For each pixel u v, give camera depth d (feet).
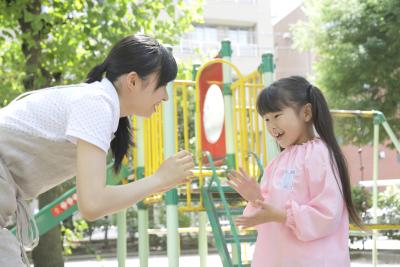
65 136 5.86
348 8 44.55
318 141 8.08
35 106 5.99
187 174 6.10
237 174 8.14
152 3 23.86
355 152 63.00
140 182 5.86
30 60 22.44
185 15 24.97
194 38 63.21
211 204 13.39
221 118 15.81
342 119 44.45
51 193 23.27
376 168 19.33
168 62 6.26
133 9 23.30
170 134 14.37
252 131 15.69
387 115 43.62
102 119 5.69
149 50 6.11
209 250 45.93
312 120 8.30
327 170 7.59
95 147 5.61
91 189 5.48
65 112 5.87
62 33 22.53
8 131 5.91
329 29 45.70
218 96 16.08
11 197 5.92
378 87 44.06
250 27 66.23
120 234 18.83
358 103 43.86
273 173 8.46
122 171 18.17
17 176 6.05
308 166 7.77
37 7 22.50
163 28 24.18
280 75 75.56
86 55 22.67
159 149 15.87
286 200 7.87
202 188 13.91
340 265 7.52
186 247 48.34
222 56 15.38
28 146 5.92
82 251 44.98
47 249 22.12
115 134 6.77
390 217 31.99
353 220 8.06
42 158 6.02
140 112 6.39
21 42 22.86
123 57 6.10
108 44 22.67
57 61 22.97
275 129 8.30
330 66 45.21
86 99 5.76
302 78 8.50
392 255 32.73
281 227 7.88
